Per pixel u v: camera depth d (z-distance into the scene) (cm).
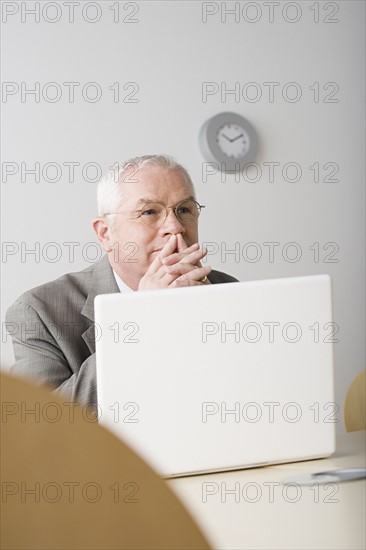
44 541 25
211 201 442
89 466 26
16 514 25
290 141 469
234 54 452
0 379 25
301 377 160
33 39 399
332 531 116
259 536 115
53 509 26
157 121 427
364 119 493
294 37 471
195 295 150
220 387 154
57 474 26
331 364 162
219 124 440
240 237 451
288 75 468
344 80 486
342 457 171
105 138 413
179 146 432
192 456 153
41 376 280
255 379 156
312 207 475
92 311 293
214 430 154
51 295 292
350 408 266
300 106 473
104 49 415
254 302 155
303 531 117
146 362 148
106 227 321
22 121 396
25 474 26
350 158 488
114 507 26
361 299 491
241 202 451
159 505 26
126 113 419
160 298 148
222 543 112
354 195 489
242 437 156
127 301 146
